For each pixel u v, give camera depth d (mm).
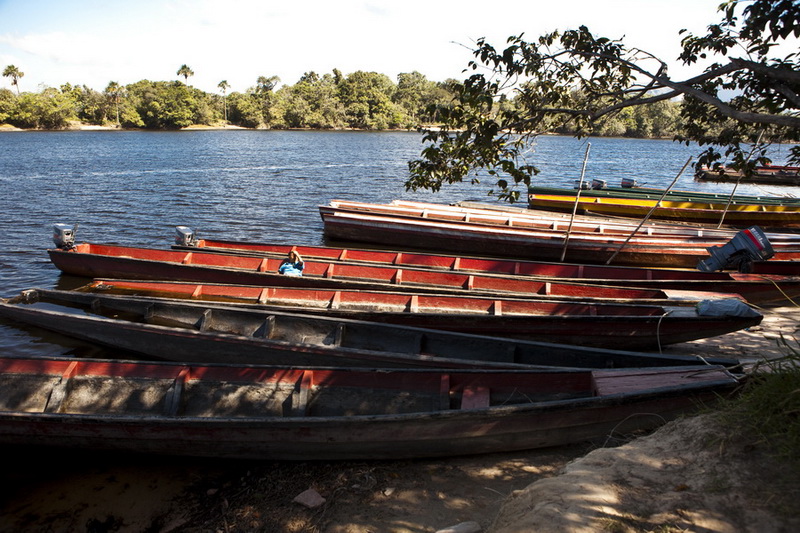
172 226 20406
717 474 3748
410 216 18203
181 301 9711
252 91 142625
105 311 10250
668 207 22078
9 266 15070
